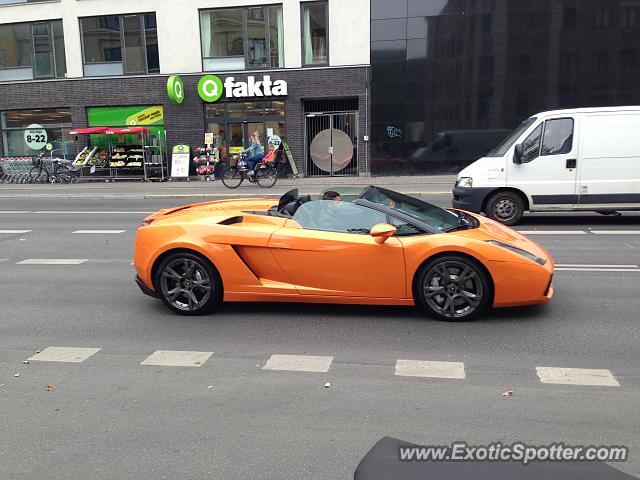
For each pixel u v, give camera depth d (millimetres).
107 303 6188
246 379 4105
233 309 5816
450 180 19422
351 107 21969
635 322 5168
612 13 19344
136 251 5805
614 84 19688
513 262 5074
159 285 5672
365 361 4387
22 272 7773
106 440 3287
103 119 23219
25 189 20422
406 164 21047
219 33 22078
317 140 21906
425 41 20312
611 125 9969
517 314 5441
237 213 5910
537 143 10203
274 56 21906
